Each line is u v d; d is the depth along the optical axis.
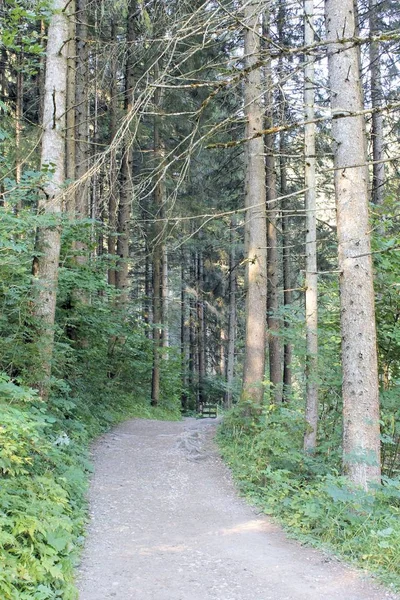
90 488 7.03
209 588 4.14
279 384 11.13
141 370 17.45
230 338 21.02
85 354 11.13
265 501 6.73
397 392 7.63
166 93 12.04
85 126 12.38
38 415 5.76
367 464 5.44
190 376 26.23
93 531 5.44
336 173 5.89
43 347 6.82
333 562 4.72
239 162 14.68
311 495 6.02
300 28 8.58
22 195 6.17
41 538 4.04
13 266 6.15
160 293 17.83
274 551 5.01
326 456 7.73
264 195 11.02
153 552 4.95
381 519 5.30
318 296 9.47
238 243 17.95
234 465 8.62
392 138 11.55
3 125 9.67
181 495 7.11
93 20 12.09
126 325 14.78
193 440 10.47
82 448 8.30
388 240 7.27
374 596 4.02
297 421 8.52
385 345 7.87
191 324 28.23
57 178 7.42
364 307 5.78
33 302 6.96
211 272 25.44
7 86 14.66
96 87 10.95
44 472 5.51
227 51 9.32
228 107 11.45
